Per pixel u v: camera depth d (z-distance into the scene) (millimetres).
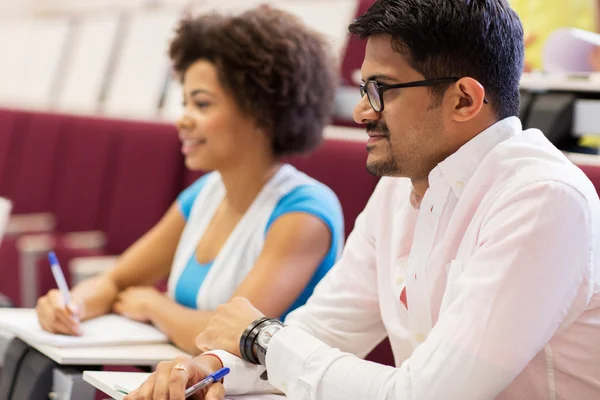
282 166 2199
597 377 1328
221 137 2109
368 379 1315
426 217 1457
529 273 1228
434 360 1257
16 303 3613
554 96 2102
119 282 2320
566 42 2105
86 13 6016
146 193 3383
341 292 1691
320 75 2184
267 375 1508
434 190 1432
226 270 2086
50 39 5664
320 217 2039
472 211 1388
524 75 2178
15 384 1871
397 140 1396
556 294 1229
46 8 6469
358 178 2406
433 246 1453
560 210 1237
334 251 2084
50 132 4125
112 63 5016
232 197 2176
